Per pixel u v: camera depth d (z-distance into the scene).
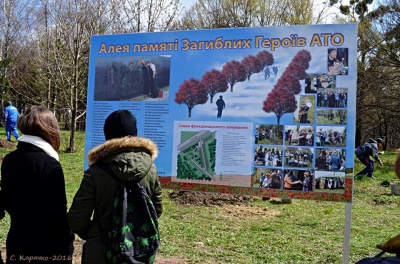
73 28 17.64
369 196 11.11
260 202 9.62
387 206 9.83
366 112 25.77
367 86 24.53
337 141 4.18
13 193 2.84
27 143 2.89
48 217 2.83
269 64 4.42
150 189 2.89
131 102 4.98
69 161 15.19
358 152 15.14
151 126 4.87
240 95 4.53
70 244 3.02
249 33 4.51
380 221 8.11
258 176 4.43
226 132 4.57
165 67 4.85
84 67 18.88
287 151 4.33
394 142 35.31
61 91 20.19
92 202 2.71
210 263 5.20
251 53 4.49
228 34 4.59
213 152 4.60
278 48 4.39
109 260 2.62
